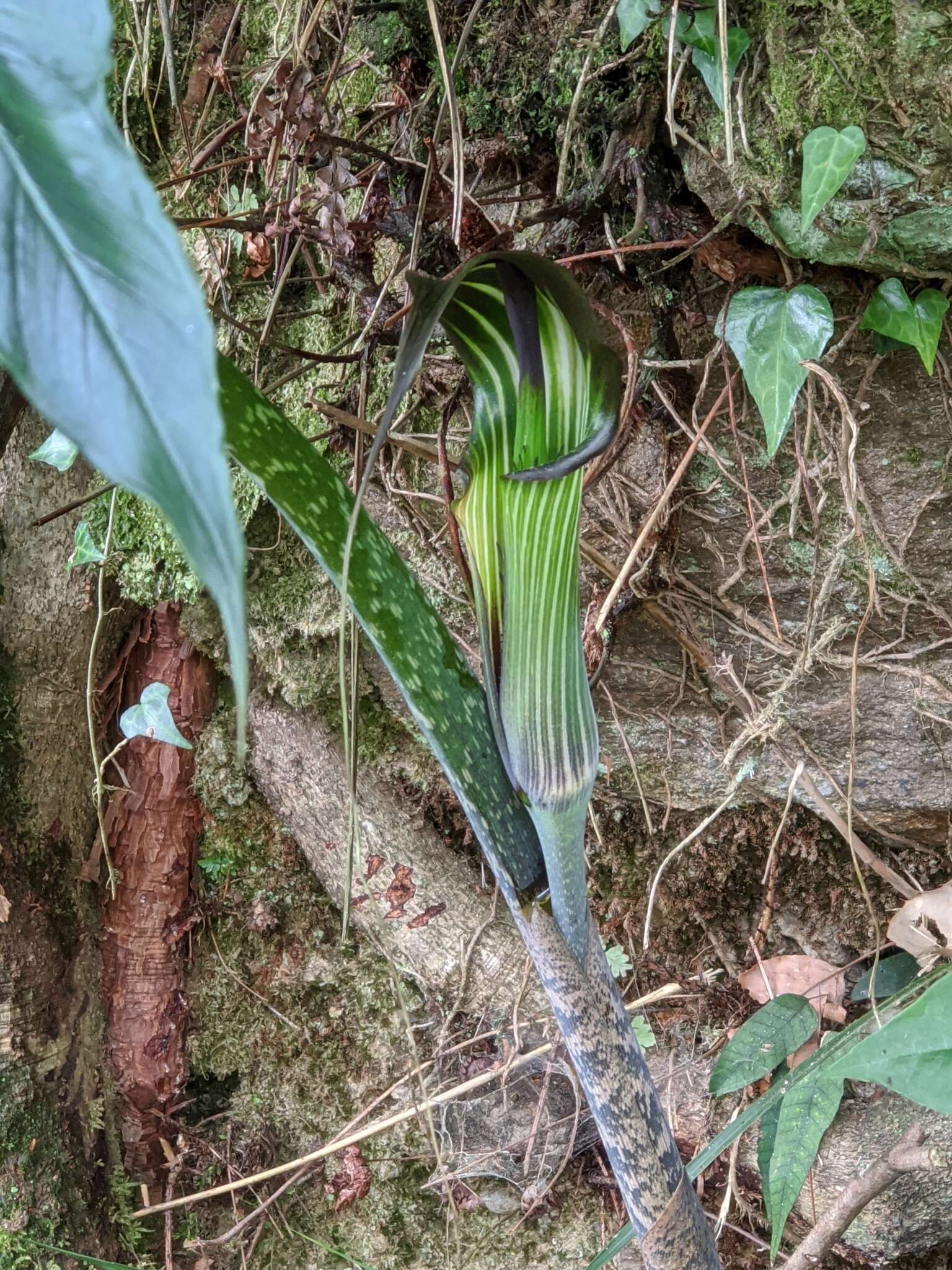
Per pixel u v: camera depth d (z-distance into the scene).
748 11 0.39
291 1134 0.64
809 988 0.54
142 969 0.64
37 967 0.57
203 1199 0.64
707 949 0.60
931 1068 0.30
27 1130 0.54
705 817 0.59
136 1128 0.63
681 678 0.55
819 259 0.41
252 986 0.65
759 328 0.43
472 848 0.63
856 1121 0.51
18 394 0.51
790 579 0.51
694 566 0.52
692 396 0.48
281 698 0.64
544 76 0.46
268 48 0.59
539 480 0.25
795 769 0.52
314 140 0.46
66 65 0.14
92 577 0.62
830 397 0.46
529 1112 0.58
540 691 0.27
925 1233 0.50
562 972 0.30
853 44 0.36
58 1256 0.53
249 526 0.61
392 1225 0.61
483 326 0.27
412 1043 0.54
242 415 0.23
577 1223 0.58
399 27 0.50
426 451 0.53
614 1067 0.30
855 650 0.49
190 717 0.66
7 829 0.57
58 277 0.13
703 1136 0.54
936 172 0.37
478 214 0.47
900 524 0.48
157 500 0.12
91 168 0.14
